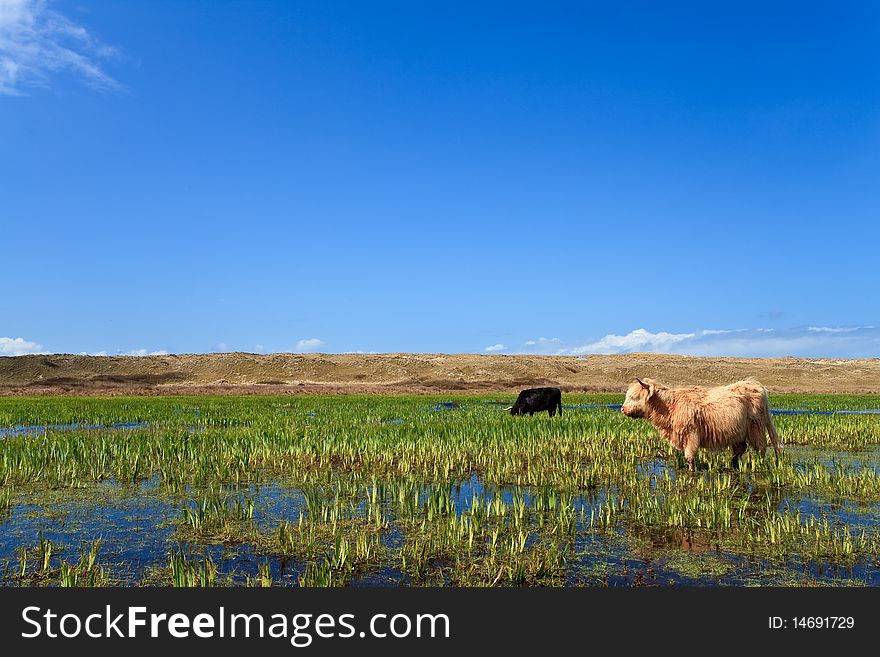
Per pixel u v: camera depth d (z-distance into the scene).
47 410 30.92
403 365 94.81
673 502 9.84
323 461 14.22
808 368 100.81
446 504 9.62
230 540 8.43
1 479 12.15
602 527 8.94
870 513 9.80
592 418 23.31
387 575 7.13
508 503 10.52
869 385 90.31
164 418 26.12
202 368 89.19
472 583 6.91
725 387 13.88
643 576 7.18
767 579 7.09
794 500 10.66
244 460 14.02
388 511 9.83
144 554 7.93
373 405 37.19
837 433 19.69
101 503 10.48
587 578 7.11
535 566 7.26
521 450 15.41
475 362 98.81
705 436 13.47
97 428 22.97
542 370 95.19
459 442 16.12
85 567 7.40
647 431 19.09
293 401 42.84
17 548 8.16
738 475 13.01
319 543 8.25
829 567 7.42
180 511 9.97
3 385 72.00
